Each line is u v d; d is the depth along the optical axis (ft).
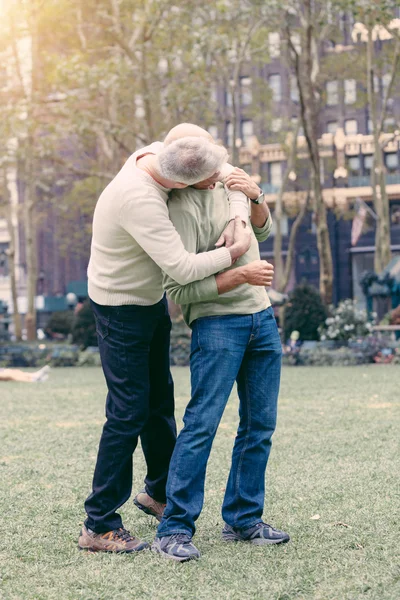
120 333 10.05
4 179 100.48
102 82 63.21
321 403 28.02
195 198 10.08
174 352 63.41
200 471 10.09
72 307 120.78
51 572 9.21
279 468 15.47
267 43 74.54
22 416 26.53
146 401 10.21
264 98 96.53
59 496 13.44
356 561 9.23
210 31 64.03
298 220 84.89
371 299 65.41
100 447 10.21
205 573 8.99
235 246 9.89
